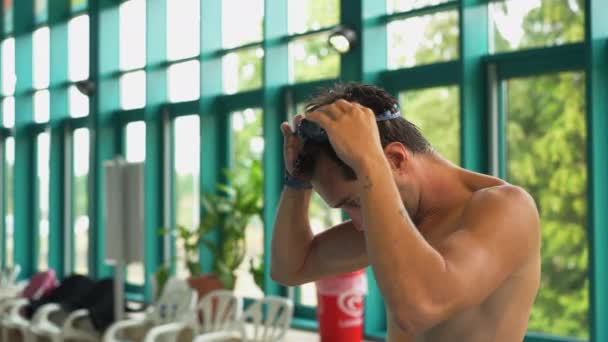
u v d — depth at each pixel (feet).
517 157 15.43
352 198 3.80
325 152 3.80
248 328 19.19
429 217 4.08
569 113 14.66
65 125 28.89
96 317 20.43
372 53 17.30
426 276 3.18
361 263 4.89
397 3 17.69
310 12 19.72
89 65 25.98
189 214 24.02
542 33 15.05
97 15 25.57
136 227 14.25
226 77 22.36
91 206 25.64
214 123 22.25
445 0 16.80
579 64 14.38
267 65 19.76
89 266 25.82
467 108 15.17
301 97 19.77
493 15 15.75
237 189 20.30
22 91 30.58
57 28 28.55
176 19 23.95
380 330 17.04
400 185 3.91
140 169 14.20
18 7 30.48
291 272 5.19
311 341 17.58
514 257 3.53
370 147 3.38
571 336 14.48
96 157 25.50
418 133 4.10
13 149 30.50
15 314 21.95
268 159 19.63
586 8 13.05
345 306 16.05
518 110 15.40
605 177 13.07
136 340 20.66
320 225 19.31
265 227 19.54
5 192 32.53
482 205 3.63
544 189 15.01
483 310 3.93
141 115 25.14
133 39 25.55
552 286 14.80
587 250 13.58
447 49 16.78
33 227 30.86
